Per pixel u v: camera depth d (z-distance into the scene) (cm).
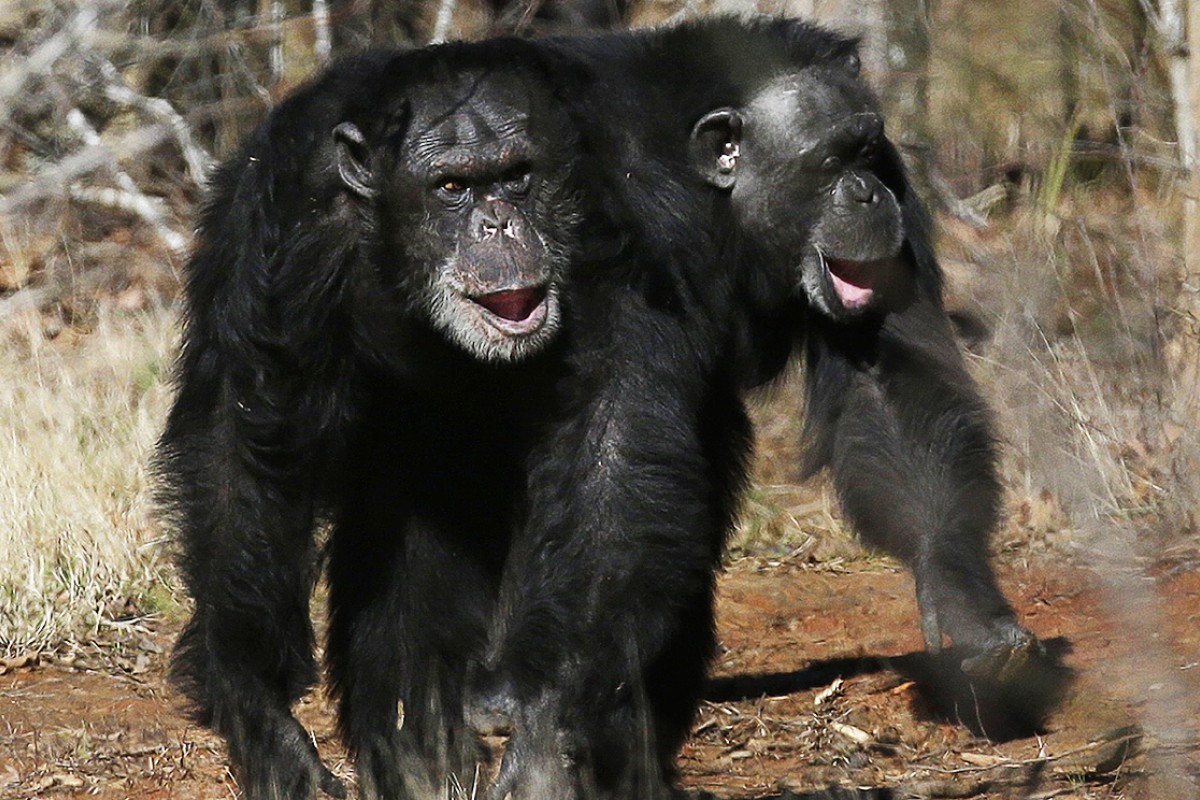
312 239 1121
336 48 2302
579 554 1053
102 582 1580
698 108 1202
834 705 1320
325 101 1146
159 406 1866
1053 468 1562
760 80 1210
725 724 1292
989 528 1159
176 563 1120
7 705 1389
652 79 1209
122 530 1617
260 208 1103
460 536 1197
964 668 1080
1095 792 1091
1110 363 1708
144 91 2438
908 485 1173
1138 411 1677
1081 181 1973
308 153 1127
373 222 1134
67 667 1478
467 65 1141
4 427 1742
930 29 1880
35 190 2261
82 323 2288
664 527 1054
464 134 1120
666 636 1050
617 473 1067
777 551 1716
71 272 2342
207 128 2511
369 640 1171
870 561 1684
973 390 1223
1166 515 1577
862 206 1188
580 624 1038
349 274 1144
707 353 1182
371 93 1134
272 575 1097
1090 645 1357
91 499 1638
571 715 1022
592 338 1116
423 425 1195
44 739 1308
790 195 1196
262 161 1120
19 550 1569
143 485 1659
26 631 1522
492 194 1130
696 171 1202
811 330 1240
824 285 1198
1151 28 1975
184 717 1157
